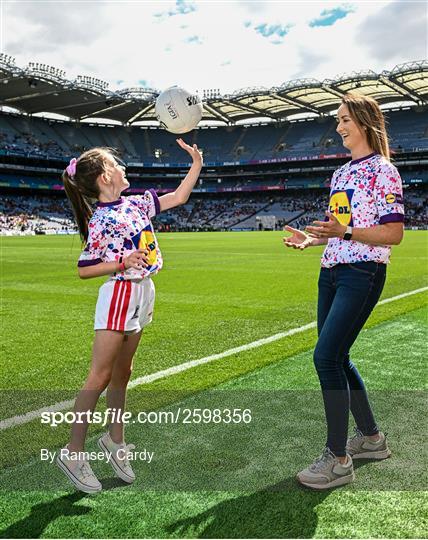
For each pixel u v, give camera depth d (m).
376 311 8.26
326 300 3.33
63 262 19.50
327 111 68.88
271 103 65.31
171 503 2.84
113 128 78.62
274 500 2.85
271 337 6.71
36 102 63.94
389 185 3.01
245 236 45.09
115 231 3.02
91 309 9.15
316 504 2.81
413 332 6.79
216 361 5.59
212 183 79.88
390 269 15.02
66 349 6.32
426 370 5.13
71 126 75.62
